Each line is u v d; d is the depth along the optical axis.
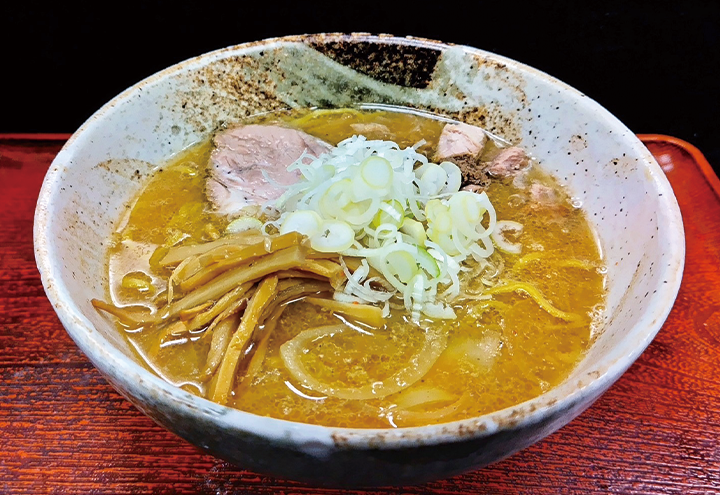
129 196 0.25
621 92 0.43
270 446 0.14
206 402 0.14
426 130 0.29
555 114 0.26
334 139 0.29
